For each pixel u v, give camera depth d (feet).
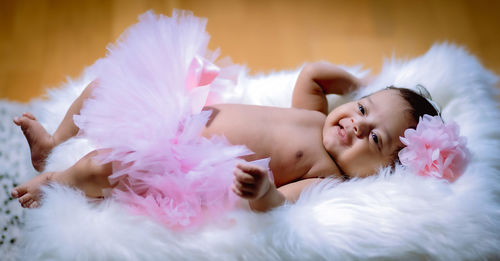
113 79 3.36
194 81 3.68
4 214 4.40
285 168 3.72
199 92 3.59
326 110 4.45
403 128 3.66
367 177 3.56
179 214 3.12
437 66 4.27
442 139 3.39
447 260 3.10
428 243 3.09
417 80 4.31
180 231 3.11
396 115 3.67
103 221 3.05
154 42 3.47
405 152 3.48
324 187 3.42
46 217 3.08
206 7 6.63
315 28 6.48
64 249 2.94
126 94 3.29
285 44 6.29
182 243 3.02
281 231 3.06
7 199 4.53
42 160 3.76
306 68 4.40
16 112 5.40
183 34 3.60
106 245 2.95
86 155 3.40
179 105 3.42
